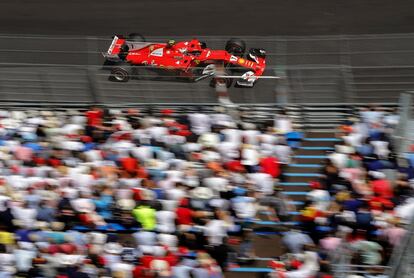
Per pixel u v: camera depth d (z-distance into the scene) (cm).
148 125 8419
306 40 9750
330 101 8888
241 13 11331
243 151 7956
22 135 8419
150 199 7419
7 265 6925
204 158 7888
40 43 10494
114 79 9050
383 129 8138
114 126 8531
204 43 9675
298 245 6944
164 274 6788
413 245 6241
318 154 8512
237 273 7219
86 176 7656
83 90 9088
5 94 9200
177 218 7288
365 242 6838
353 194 7356
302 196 8062
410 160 7719
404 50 9381
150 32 11000
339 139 8544
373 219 6981
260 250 7431
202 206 7350
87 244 7094
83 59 10269
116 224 7562
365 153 7850
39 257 6931
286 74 8875
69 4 11644
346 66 8900
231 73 9169
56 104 9156
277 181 7881
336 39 9712
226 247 7131
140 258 6994
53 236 7106
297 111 8894
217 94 8950
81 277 6800
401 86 8844
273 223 7638
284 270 6725
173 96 9019
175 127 8362
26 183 7662
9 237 7094
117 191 7544
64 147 8181
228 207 7444
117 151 8069
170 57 9431
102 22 11238
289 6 11456
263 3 11556
